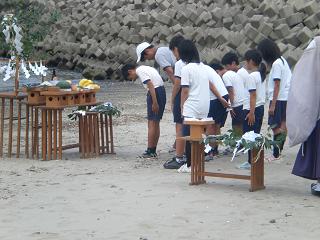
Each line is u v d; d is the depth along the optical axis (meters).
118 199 8.27
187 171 9.90
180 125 10.23
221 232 6.88
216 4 27.36
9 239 6.75
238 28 25.84
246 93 10.65
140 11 30.05
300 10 24.09
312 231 6.86
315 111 8.23
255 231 6.89
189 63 9.73
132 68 11.07
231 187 8.88
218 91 10.50
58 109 10.93
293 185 9.01
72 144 11.75
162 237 6.75
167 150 11.98
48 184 9.19
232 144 8.60
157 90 10.97
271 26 24.33
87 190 8.78
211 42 26.55
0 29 11.37
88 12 31.94
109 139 12.09
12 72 11.53
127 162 10.81
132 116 16.44
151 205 7.95
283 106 10.45
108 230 7.01
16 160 11.04
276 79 10.34
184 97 9.68
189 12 27.77
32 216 7.59
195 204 7.96
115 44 29.98
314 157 8.28
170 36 28.08
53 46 32.16
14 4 28.11
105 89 24.02
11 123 11.34
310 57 8.28
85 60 30.55
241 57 25.00
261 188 8.73
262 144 8.57
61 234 6.89
